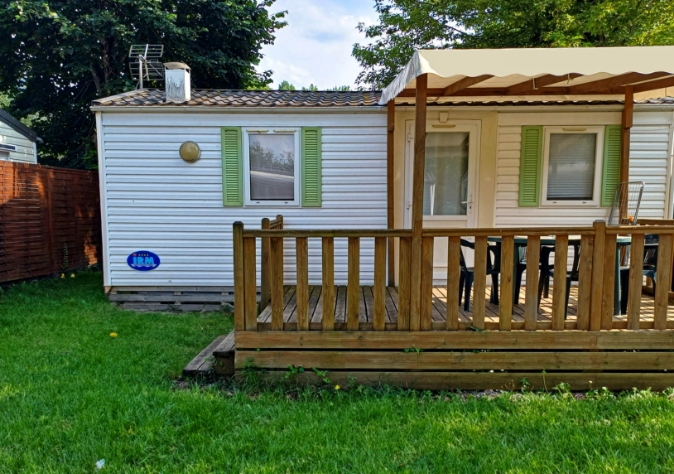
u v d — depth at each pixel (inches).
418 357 137.7
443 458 96.3
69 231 330.3
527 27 494.9
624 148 220.1
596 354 136.6
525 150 225.1
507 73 123.1
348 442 102.7
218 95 254.7
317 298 184.4
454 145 226.1
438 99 217.6
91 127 486.9
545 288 178.9
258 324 139.8
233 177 230.8
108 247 235.3
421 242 134.5
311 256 232.7
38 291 263.9
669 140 226.2
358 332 137.8
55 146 510.3
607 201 226.8
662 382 137.0
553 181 228.4
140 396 122.9
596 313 135.7
